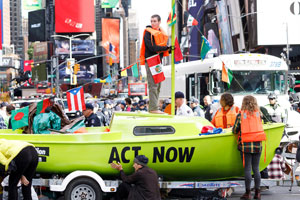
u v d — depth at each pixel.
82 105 9.02
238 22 70.44
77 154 7.62
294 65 65.69
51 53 106.56
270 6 62.66
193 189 9.07
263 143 8.14
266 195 8.71
